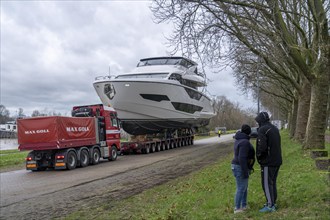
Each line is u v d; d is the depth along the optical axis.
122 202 9.94
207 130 65.31
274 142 6.32
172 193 10.55
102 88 24.98
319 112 14.23
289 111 42.00
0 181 15.81
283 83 27.78
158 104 26.31
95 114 22.19
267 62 17.36
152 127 28.00
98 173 16.75
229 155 22.23
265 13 11.24
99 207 9.49
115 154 23.41
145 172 16.44
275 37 12.66
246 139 6.80
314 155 12.64
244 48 16.36
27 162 19.14
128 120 26.22
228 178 11.34
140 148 26.91
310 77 13.88
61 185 13.62
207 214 7.08
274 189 6.43
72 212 9.12
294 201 6.68
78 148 19.83
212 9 11.55
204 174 13.76
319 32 12.24
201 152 27.03
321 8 11.82
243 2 10.79
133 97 24.84
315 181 7.86
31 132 18.58
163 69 27.81
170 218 7.33
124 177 15.08
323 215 5.39
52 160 19.09
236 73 24.08
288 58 15.47
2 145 53.12
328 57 12.95
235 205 6.84
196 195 9.37
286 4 14.20
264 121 6.45
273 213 6.13
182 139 35.09
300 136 20.62
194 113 32.31
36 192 12.34
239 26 13.50
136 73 27.50
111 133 23.09
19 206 10.16
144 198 10.29
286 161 13.41
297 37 17.50
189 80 30.59
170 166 18.41
